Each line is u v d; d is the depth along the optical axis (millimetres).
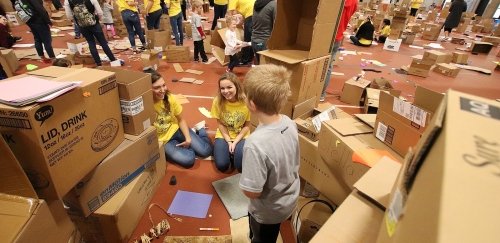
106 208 1503
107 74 1423
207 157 2447
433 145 444
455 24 8219
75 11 4012
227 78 2119
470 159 359
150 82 1757
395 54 6348
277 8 2143
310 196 1865
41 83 1125
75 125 1210
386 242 519
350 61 5574
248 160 1051
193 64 4879
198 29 4727
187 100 3455
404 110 1281
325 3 1973
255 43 3676
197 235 1715
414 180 489
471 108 453
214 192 2062
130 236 1678
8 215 918
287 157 1119
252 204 1272
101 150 1439
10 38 5512
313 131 1741
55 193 1146
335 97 3805
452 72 4844
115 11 6758
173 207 1906
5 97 979
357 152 1344
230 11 4387
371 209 897
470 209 306
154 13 5527
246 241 1669
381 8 10594
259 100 1056
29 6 4176
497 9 11211
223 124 2365
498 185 329
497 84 4672
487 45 6832
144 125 1765
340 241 802
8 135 1016
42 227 979
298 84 2086
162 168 2125
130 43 5676
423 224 340
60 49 5430
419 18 10453
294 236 1708
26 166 1086
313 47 2094
